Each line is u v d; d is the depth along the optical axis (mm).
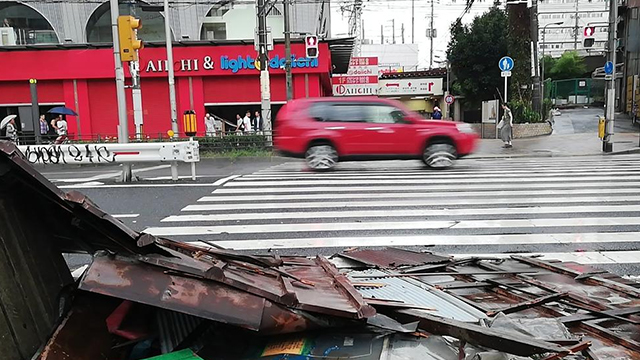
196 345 2316
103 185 11422
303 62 24219
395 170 13578
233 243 6406
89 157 11719
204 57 24297
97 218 2004
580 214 7766
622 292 3346
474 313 2656
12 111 25109
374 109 13594
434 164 13703
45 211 2189
